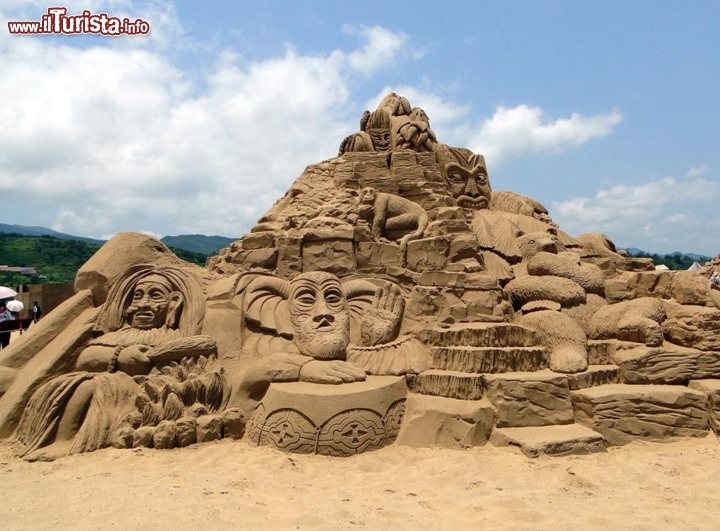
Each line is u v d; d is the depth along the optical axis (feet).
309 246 20.52
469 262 20.45
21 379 17.48
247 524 10.59
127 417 16.21
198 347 17.54
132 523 10.50
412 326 18.88
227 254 21.67
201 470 13.89
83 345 18.16
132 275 19.34
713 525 10.75
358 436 15.06
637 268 26.14
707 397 17.13
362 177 23.66
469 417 15.56
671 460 14.73
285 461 14.37
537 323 18.97
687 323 19.49
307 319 18.24
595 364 18.79
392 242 21.52
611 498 12.16
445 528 10.58
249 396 17.04
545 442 14.85
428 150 25.48
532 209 27.27
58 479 13.29
